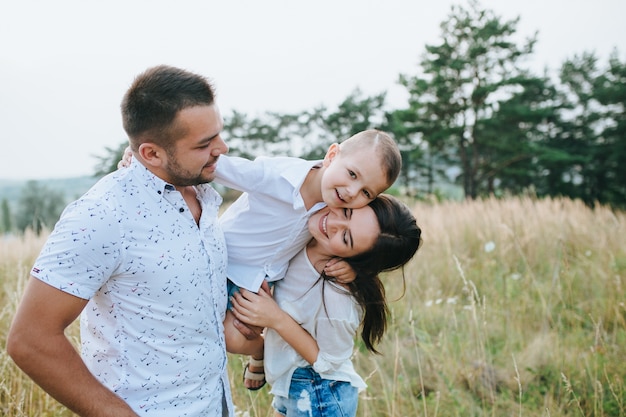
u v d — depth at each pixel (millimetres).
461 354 3807
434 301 4938
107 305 1610
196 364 1716
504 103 34281
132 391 1632
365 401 3133
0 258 6406
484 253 6359
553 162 34312
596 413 3033
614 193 35562
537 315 4652
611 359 3744
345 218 2018
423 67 36844
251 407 3033
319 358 2098
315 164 2133
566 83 41031
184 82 1574
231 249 2209
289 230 2123
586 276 5344
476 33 34406
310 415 2166
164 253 1598
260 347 2318
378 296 2158
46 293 1444
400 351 3873
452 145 37875
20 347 1438
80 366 1513
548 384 3580
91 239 1473
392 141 2014
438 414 3273
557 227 6957
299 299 2158
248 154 44375
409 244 2082
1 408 2633
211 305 1754
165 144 1587
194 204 1817
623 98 36375
